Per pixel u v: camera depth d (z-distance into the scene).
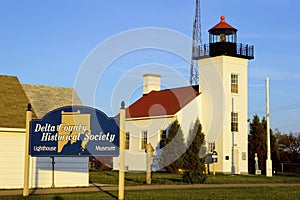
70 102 26.91
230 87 43.12
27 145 18.64
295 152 52.38
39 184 23.58
